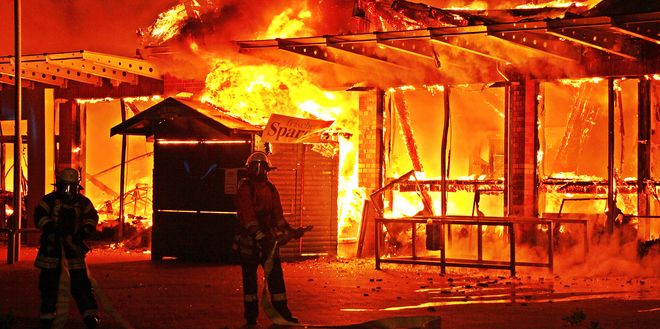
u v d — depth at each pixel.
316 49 17.50
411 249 18.19
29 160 22.12
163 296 11.95
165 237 17.58
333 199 17.72
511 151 17.02
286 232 9.82
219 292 12.39
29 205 21.92
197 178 17.25
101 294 9.23
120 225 20.56
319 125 17.11
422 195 17.72
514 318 9.91
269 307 9.38
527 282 13.65
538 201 16.86
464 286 13.09
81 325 9.74
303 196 17.27
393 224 18.31
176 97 18.34
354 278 14.18
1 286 12.99
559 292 12.36
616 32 14.94
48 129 22.02
